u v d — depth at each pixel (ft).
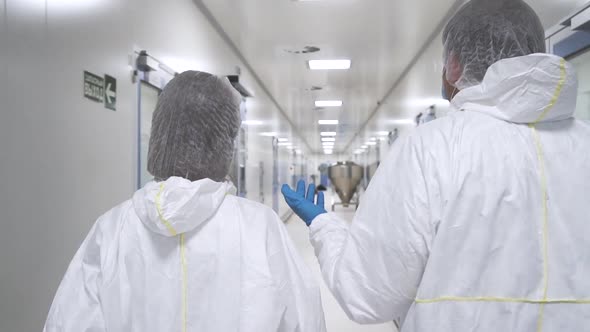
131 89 7.06
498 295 2.59
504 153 2.71
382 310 2.94
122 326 2.58
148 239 2.73
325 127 43.11
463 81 3.31
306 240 22.17
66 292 2.72
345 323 10.22
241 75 16.71
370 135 35.88
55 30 4.97
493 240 2.63
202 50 11.38
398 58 17.33
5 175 4.14
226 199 2.92
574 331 2.54
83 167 5.60
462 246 2.64
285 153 34.71
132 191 7.15
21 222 4.38
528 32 3.15
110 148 6.36
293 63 17.89
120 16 6.63
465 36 3.26
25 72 4.45
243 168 16.05
